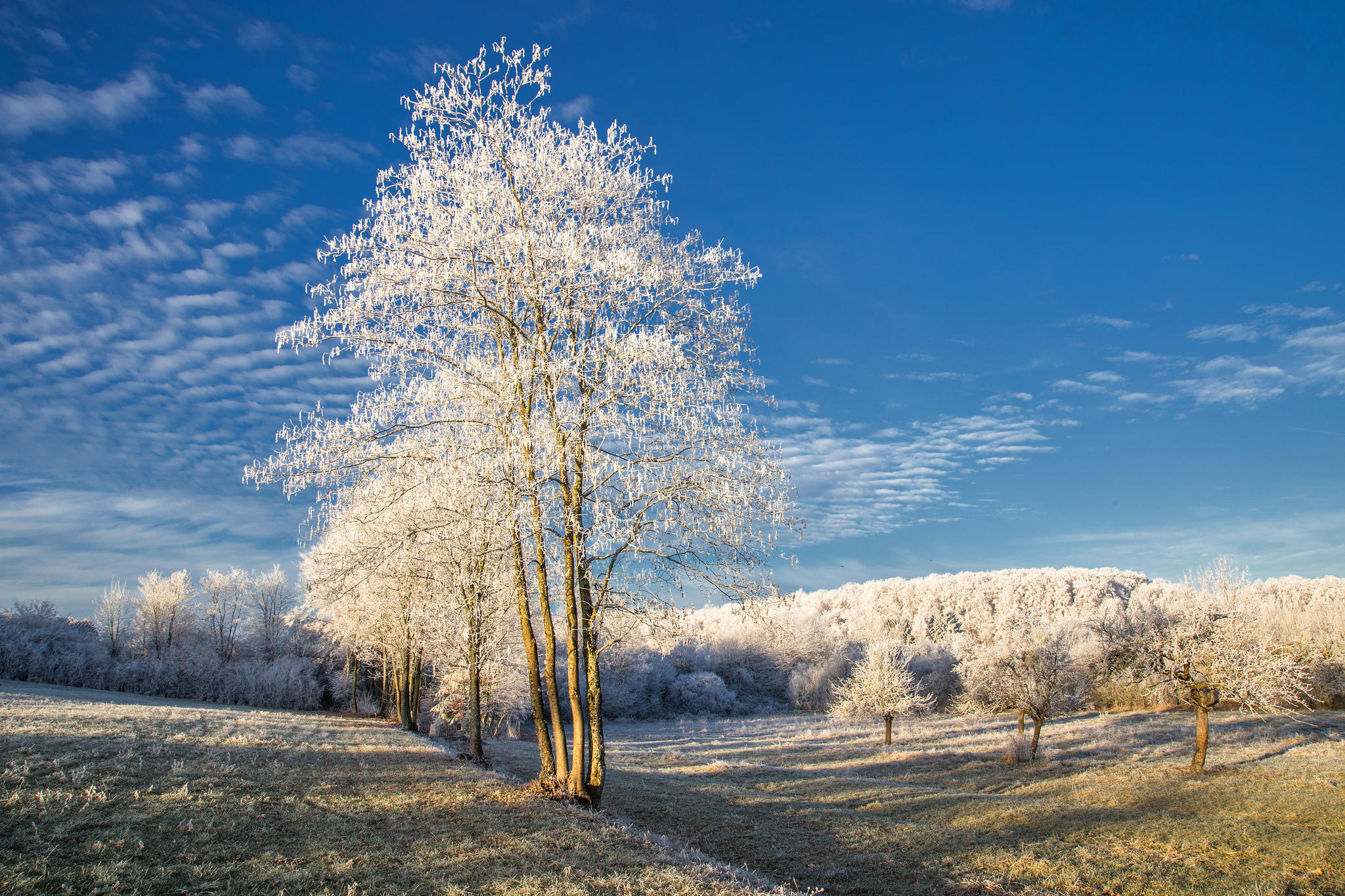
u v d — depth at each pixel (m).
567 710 51.00
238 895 7.27
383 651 41.88
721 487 14.01
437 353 14.90
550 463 13.80
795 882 13.73
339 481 13.88
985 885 14.23
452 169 14.48
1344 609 56.59
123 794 10.58
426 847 9.55
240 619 82.44
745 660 91.31
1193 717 49.75
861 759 41.19
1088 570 114.06
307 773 14.45
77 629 77.25
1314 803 25.41
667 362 13.93
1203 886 14.91
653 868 9.65
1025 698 39.66
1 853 7.65
